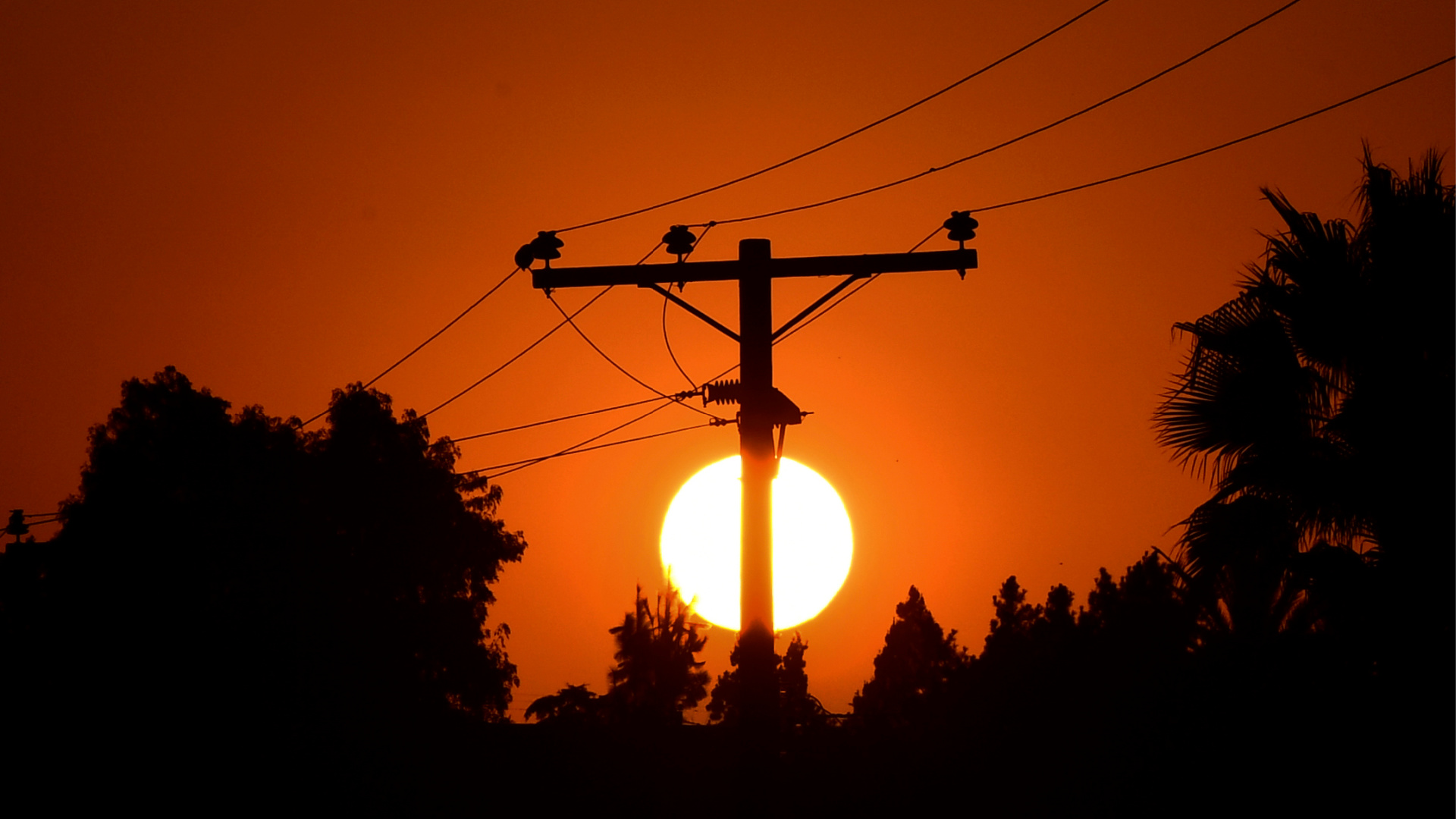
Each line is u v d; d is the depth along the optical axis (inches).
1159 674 2982.3
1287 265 2618.1
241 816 3073.3
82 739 3075.8
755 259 2331.4
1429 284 2459.4
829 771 3469.5
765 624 2124.8
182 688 3191.4
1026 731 3341.5
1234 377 2596.0
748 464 2207.2
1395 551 2396.7
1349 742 2456.9
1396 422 2402.8
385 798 3444.9
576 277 2401.6
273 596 3742.6
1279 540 2529.5
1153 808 2763.3
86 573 3410.4
